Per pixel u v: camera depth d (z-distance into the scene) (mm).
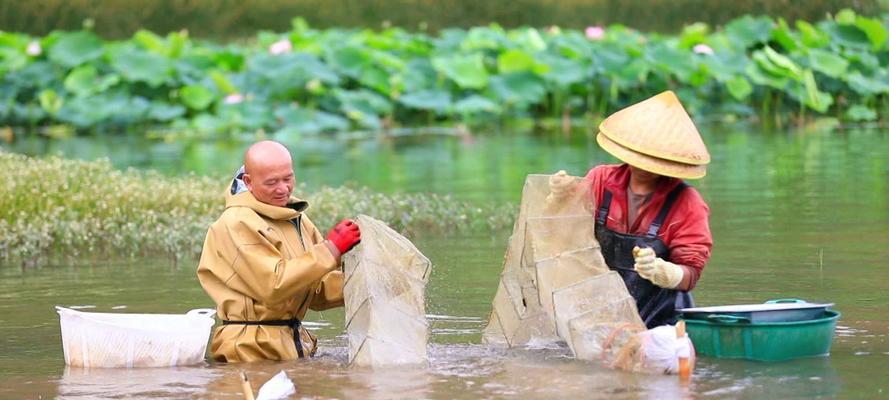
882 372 9047
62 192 17375
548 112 38531
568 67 37594
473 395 8672
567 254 10109
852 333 10438
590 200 10242
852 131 33188
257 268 9867
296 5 51250
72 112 36312
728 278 13148
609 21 49906
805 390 8562
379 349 9664
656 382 8891
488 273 13961
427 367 9617
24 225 16250
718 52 37938
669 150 10031
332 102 36656
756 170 24062
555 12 50625
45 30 48625
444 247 15906
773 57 36469
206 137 34469
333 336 11156
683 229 10289
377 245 9992
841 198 19656
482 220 17750
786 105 37656
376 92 37188
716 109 37594
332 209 17562
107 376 9523
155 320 10297
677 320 10148
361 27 51062
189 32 49719
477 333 11023
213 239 10172
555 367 9516
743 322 9578
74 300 12703
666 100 10312
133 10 49688
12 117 36781
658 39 39938
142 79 36719
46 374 9609
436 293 12844
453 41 40375
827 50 38625
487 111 37094
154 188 18047
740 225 17031
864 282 12773
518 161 26641
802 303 10023
